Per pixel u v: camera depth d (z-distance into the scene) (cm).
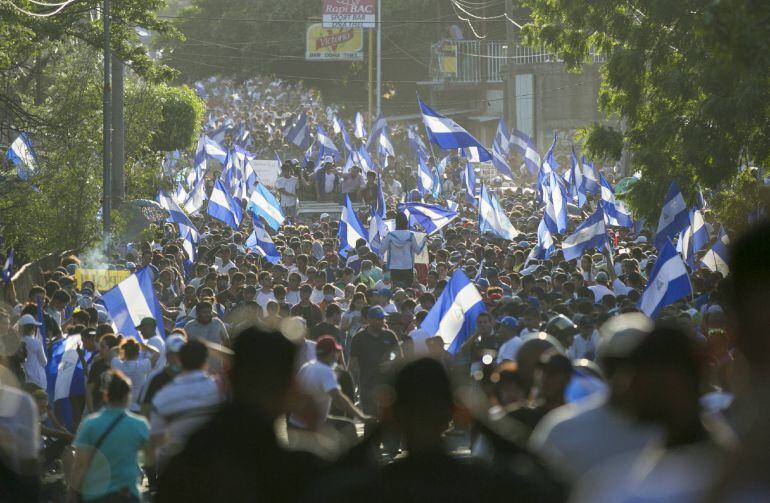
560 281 5109
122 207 8112
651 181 6631
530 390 1912
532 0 7538
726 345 2714
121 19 8325
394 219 7894
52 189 7456
